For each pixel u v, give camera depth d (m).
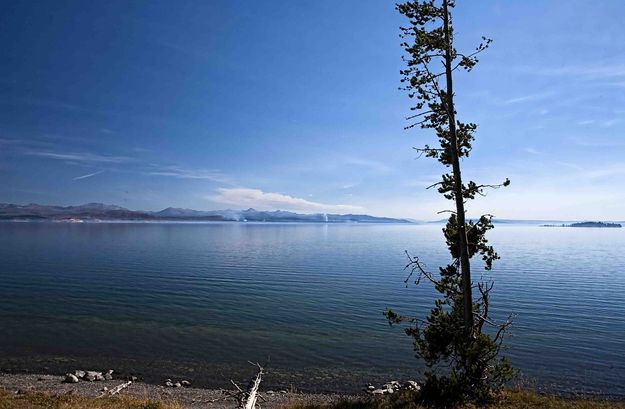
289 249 139.62
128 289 56.44
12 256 101.69
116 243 156.88
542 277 71.88
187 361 27.98
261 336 34.16
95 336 33.66
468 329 15.53
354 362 28.16
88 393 21.41
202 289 57.16
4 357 28.25
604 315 42.41
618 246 169.50
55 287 57.31
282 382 24.55
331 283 63.62
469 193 15.84
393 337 34.12
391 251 133.25
